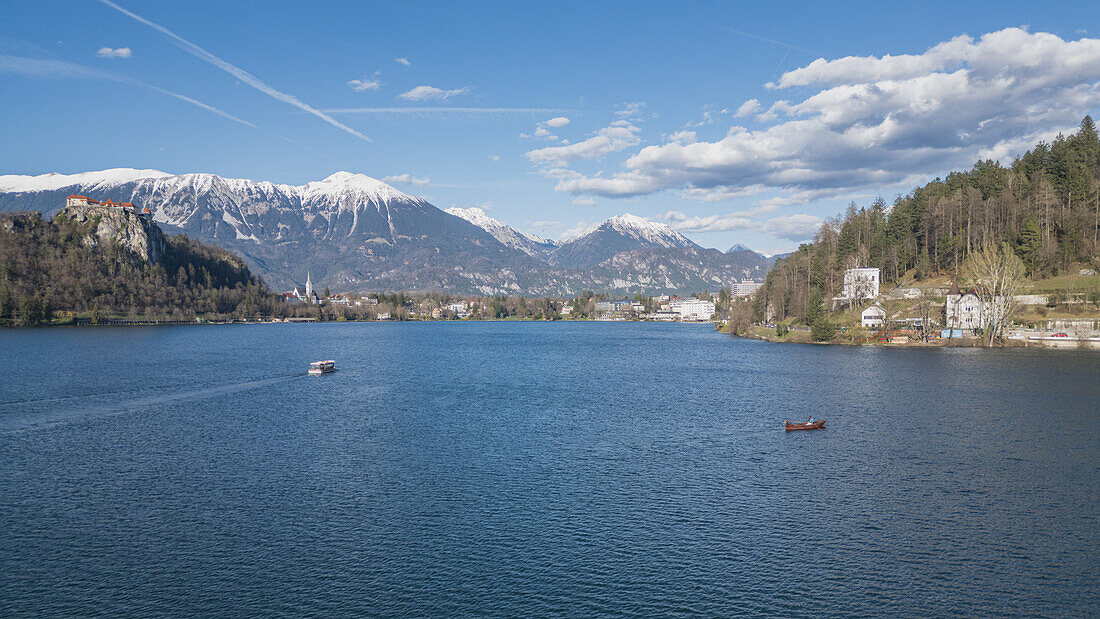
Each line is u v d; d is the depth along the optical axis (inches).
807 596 2084.2
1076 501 2869.1
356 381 6752.0
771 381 6604.3
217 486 3090.6
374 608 2012.8
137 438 4045.3
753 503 2866.6
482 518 2696.9
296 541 2469.2
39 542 2460.6
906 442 3929.6
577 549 2407.7
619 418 4690.0
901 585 2150.6
